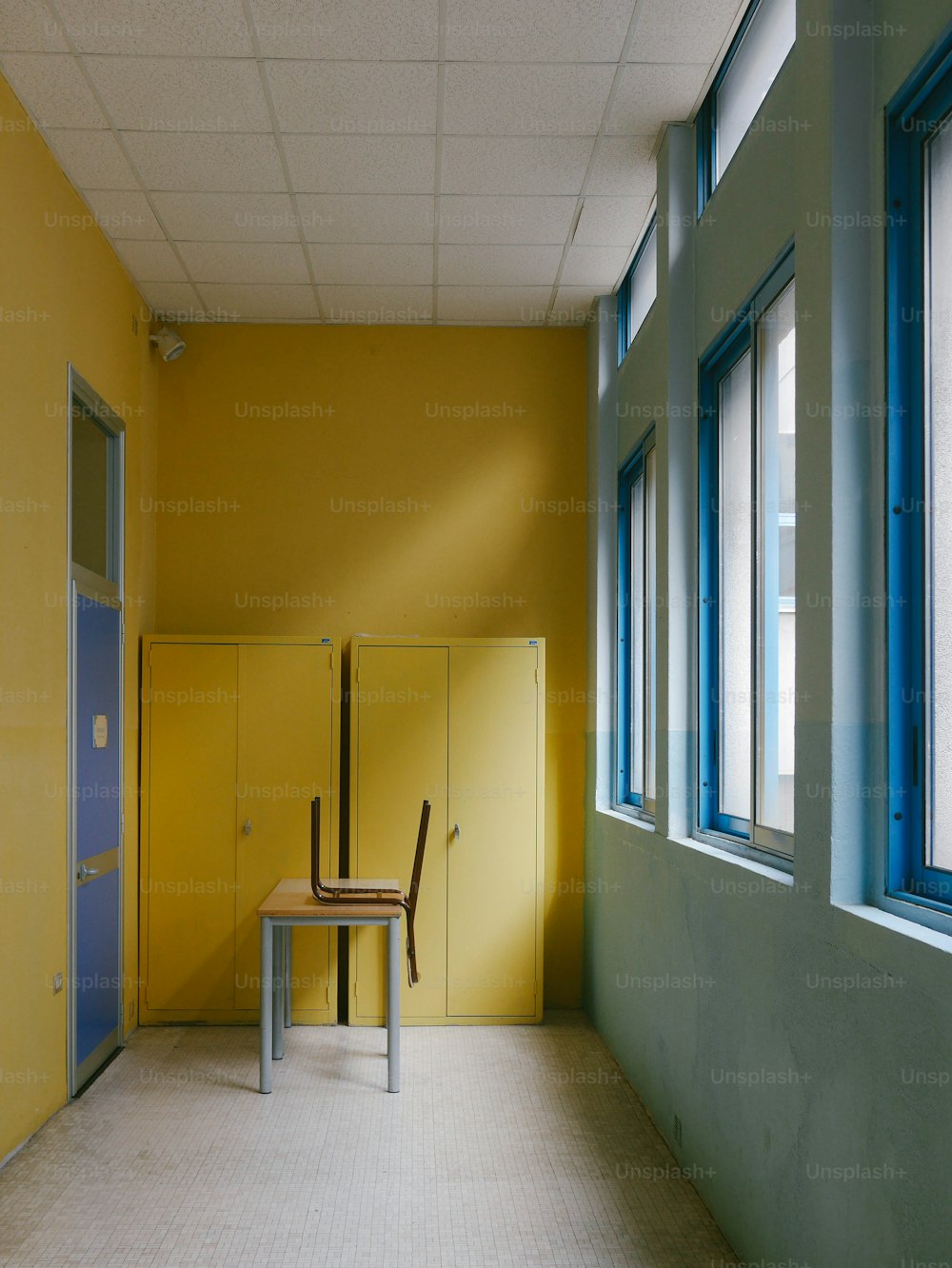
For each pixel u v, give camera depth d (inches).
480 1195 127.3
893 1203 73.7
